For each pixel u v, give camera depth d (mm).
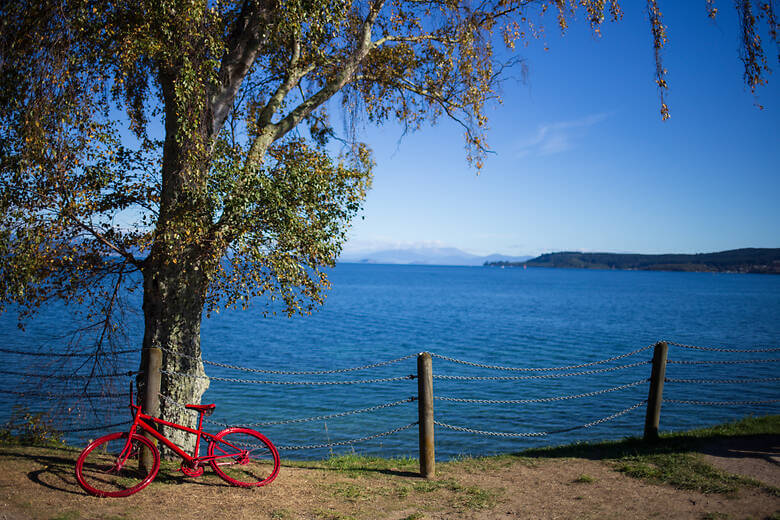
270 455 8789
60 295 7590
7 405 12633
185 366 7535
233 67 7922
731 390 19109
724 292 122875
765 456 7355
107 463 6980
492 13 9805
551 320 49219
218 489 6336
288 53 9938
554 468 7273
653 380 8227
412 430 13844
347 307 61438
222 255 7086
